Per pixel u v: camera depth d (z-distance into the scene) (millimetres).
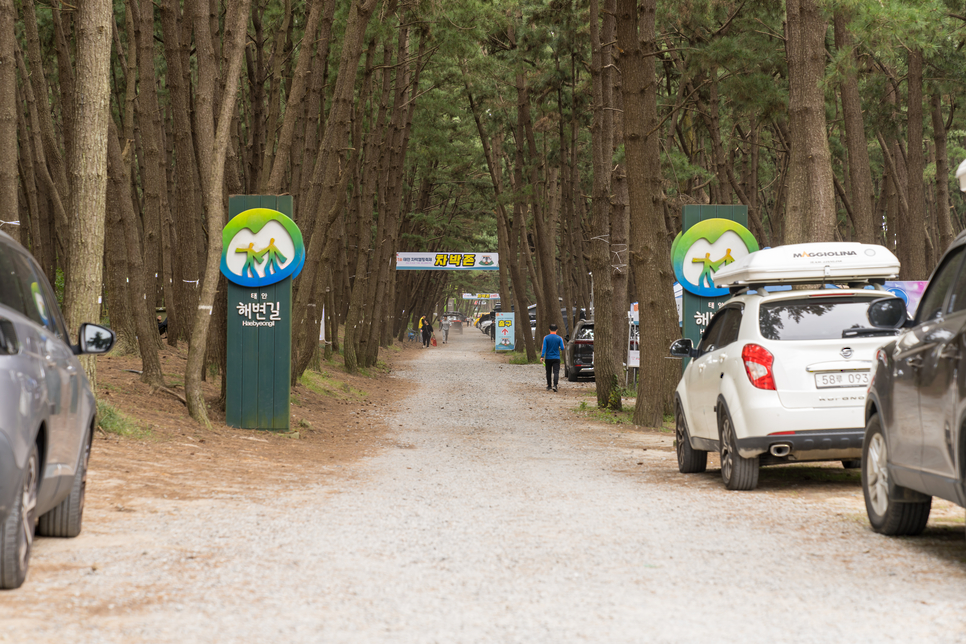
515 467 12070
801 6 15953
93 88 11156
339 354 36750
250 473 10406
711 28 26172
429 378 34875
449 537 6652
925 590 4977
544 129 42531
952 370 5477
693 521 7391
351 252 40688
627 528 7047
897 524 6586
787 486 9898
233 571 5434
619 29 18094
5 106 12992
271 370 15703
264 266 15727
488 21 23656
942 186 28469
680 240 17625
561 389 29703
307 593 4926
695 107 29250
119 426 11820
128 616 4410
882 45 16672
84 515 7137
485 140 41844
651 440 16469
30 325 5211
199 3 15523
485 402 24828
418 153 39062
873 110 28797
